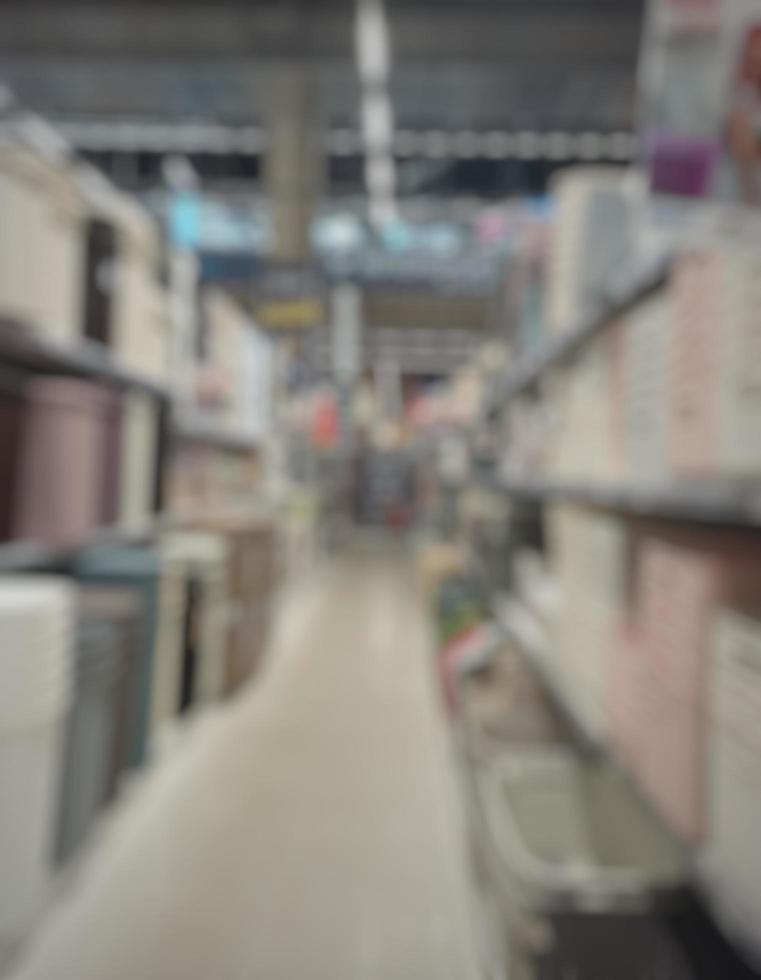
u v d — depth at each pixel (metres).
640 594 1.30
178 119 8.95
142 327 2.94
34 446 2.11
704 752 1.02
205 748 2.91
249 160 10.98
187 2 6.07
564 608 1.79
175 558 2.93
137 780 2.52
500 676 2.58
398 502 15.99
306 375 8.59
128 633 2.17
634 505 1.43
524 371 2.70
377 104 7.70
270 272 8.02
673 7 0.99
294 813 2.35
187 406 3.66
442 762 2.80
